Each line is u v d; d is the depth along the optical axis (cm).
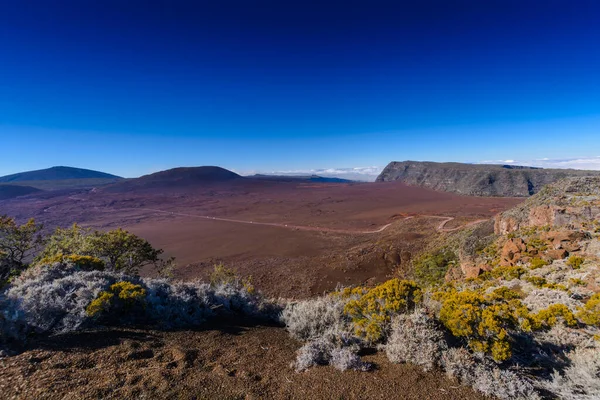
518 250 1711
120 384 359
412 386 382
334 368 435
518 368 417
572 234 1573
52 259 801
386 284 623
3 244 1336
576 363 418
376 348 515
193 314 664
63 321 486
